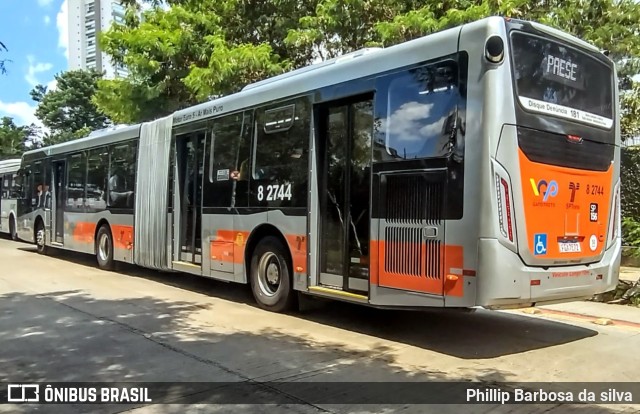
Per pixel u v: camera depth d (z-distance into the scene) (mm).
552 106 6254
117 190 12828
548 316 8469
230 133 9430
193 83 14062
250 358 6195
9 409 4781
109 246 13188
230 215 9312
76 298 9742
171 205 10945
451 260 5910
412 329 7531
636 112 13188
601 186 6867
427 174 6191
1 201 22969
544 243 6082
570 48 6547
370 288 6785
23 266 14102
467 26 6000
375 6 13109
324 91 7629
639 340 7027
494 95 5738
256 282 8859
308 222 7781
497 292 5672
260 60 13742
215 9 16188
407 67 6527
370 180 6867
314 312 8516
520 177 5887
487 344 6789
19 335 7211
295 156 8055
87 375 5648
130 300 9570
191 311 8656
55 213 15977
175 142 10883
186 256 10641
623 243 13281
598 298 9648
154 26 16328
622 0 12961
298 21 14906
